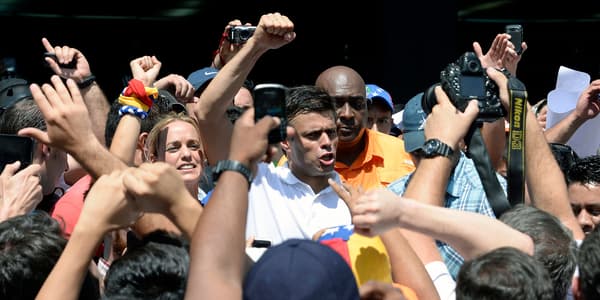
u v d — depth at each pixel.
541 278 2.18
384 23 7.75
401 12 7.72
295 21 9.70
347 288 2.03
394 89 7.77
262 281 2.00
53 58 4.06
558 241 2.52
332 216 3.54
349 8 9.33
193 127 3.72
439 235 2.32
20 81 4.88
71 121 2.41
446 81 2.67
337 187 2.63
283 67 9.91
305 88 3.61
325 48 9.70
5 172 3.01
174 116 3.74
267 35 3.06
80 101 2.44
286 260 2.01
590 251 2.29
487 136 3.69
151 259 2.32
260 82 9.91
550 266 2.50
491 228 2.36
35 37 9.41
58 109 2.40
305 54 9.80
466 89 2.66
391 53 7.75
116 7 9.51
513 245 2.36
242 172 2.07
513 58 3.81
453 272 3.28
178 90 4.51
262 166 3.64
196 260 1.97
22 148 3.29
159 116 3.76
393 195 2.29
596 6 10.02
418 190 2.52
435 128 2.60
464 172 3.54
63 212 3.47
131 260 2.33
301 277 1.99
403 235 2.88
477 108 2.61
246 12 9.69
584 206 3.59
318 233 2.81
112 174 2.33
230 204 2.02
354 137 4.34
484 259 2.21
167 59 9.88
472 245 2.34
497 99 2.67
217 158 3.20
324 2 9.48
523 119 2.64
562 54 10.24
